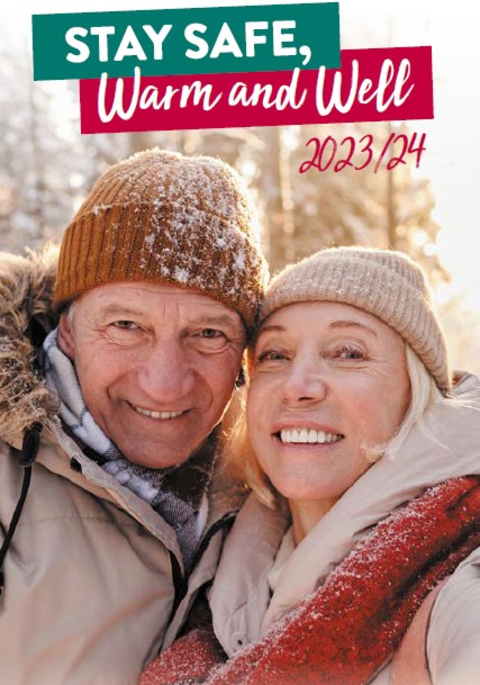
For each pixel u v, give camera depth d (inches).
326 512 67.4
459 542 58.2
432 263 252.7
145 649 65.2
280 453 66.4
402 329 64.9
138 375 69.4
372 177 276.1
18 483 67.0
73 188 331.3
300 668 55.4
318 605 57.0
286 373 66.6
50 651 61.8
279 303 67.6
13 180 335.3
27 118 350.0
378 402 64.2
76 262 69.7
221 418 76.1
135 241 67.3
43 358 74.0
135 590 65.9
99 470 65.9
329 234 275.6
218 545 73.0
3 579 62.1
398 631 55.2
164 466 71.8
